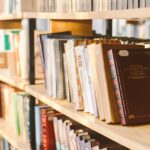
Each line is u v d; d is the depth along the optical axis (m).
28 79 1.85
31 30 1.76
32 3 1.91
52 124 1.59
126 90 1.02
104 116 1.07
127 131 0.96
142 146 0.83
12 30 2.29
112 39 1.36
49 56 1.45
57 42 1.38
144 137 0.90
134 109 1.02
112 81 1.04
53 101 1.39
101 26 2.14
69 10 1.45
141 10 0.94
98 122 1.07
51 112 1.61
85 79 1.17
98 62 1.07
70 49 1.27
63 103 1.35
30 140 1.82
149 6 0.95
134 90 1.03
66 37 1.50
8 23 2.54
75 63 1.24
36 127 1.76
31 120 1.81
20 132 2.11
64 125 1.44
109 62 1.05
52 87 1.46
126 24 2.34
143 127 1.00
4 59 2.32
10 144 2.24
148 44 1.20
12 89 2.24
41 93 1.56
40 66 1.80
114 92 1.04
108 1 1.15
